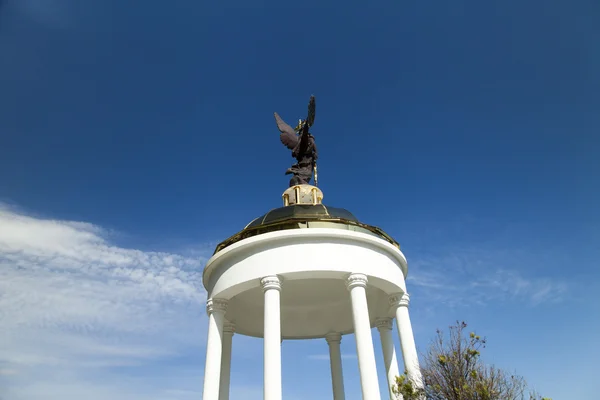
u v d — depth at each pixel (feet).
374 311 90.38
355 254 72.08
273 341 64.85
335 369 97.30
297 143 104.22
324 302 98.84
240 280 72.23
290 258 70.33
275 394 61.21
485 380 56.13
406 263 82.02
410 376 65.31
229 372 86.58
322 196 96.78
